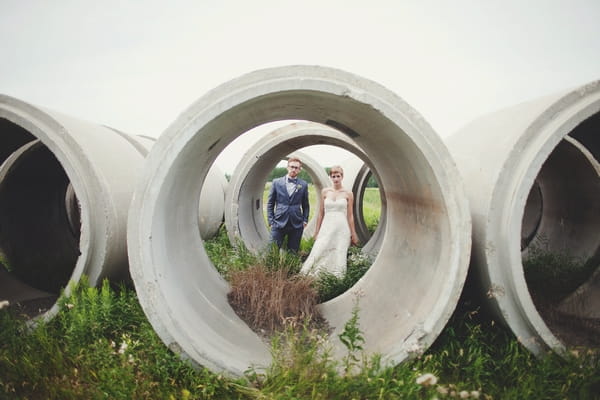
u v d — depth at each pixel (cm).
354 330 239
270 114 320
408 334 253
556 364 245
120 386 218
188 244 351
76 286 310
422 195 297
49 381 232
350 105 264
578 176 430
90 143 338
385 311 330
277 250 499
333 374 221
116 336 286
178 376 241
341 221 516
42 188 524
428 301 263
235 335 297
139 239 245
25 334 280
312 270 472
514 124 281
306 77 245
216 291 362
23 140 424
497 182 258
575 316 332
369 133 320
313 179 996
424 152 246
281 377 225
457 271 246
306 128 675
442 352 255
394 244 408
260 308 346
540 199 551
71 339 265
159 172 246
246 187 713
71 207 664
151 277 246
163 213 267
